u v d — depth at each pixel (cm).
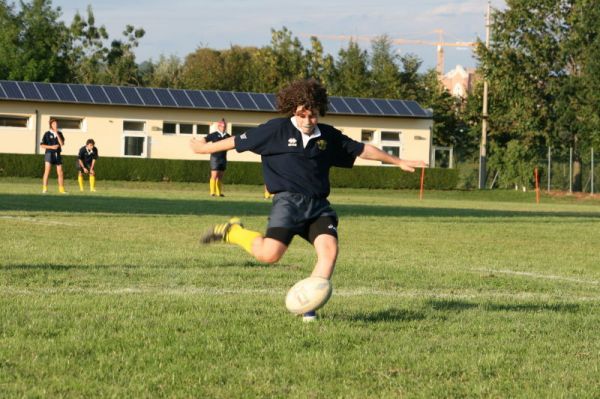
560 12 8025
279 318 938
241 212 3027
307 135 880
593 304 1141
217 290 1170
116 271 1321
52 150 4128
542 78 8100
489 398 650
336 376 702
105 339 814
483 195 6844
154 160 6619
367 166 7025
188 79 11706
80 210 2870
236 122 7375
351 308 1029
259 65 10900
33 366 706
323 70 10706
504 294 1230
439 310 1036
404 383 685
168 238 1955
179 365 722
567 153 7988
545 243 2195
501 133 9025
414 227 2606
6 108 6794
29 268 1321
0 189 4462
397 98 10131
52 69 10525
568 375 724
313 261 1548
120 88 7231
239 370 713
